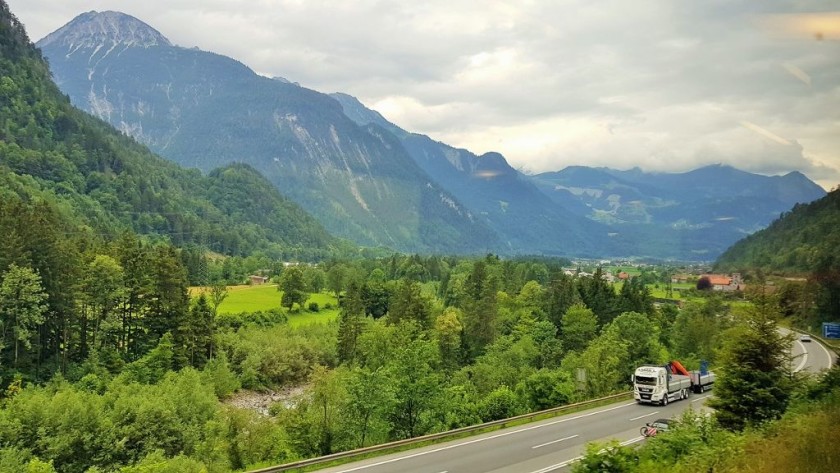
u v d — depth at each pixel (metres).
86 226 181.12
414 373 41.62
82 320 85.12
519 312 117.31
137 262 91.88
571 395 49.00
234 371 93.44
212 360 89.88
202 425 65.69
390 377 41.06
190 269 159.00
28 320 73.94
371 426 39.53
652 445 26.53
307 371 101.06
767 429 27.36
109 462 56.69
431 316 102.19
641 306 112.75
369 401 38.81
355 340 98.25
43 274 80.62
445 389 44.25
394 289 139.38
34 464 49.34
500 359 76.69
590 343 79.12
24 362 75.19
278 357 98.88
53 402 58.88
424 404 40.88
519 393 49.72
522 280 172.12
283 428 47.12
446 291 155.38
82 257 92.19
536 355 84.81
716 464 22.52
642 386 49.28
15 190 174.12
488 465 29.69
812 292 74.88
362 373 40.28
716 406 32.69
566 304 112.75
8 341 74.12
